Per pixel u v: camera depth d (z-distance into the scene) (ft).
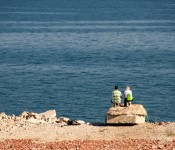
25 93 390.21
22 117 211.61
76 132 172.04
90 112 320.70
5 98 371.97
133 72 487.20
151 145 143.33
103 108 332.19
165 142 149.18
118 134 168.66
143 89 402.72
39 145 147.23
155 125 179.22
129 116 181.27
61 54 627.46
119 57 596.70
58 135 167.84
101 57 597.11
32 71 497.87
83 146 143.64
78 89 404.16
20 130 176.55
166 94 382.22
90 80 444.96
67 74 479.00
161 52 643.45
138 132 170.09
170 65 532.73
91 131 173.27
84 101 356.18
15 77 463.83
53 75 474.08
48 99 366.63
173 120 300.40
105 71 494.18
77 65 536.42
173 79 447.42
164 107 336.29
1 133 171.63
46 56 609.42
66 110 328.49
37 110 333.01
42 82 437.99
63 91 395.96
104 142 150.61
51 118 214.07
